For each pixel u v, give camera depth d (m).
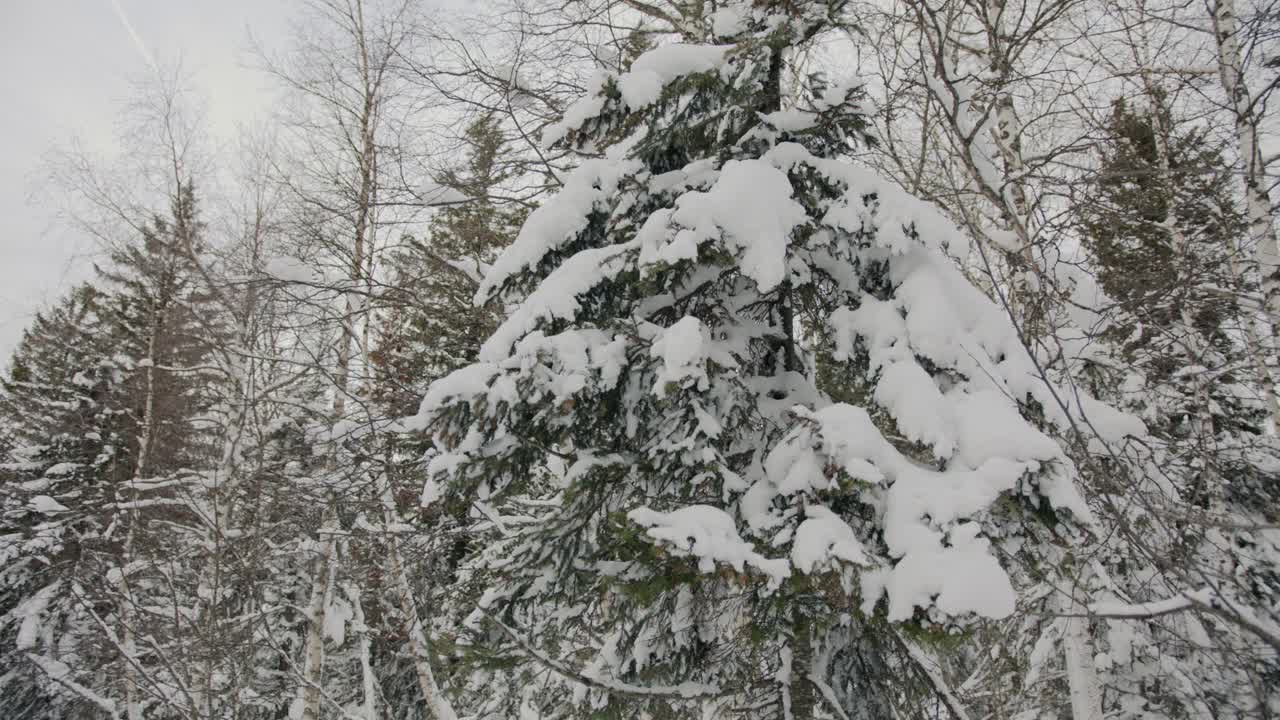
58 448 11.49
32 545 9.26
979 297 3.39
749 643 3.14
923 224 3.28
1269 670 3.48
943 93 4.76
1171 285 4.36
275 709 9.98
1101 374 4.91
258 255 8.50
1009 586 2.19
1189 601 2.46
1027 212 5.25
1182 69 5.18
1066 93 5.68
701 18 5.96
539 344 3.15
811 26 3.75
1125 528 3.13
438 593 7.46
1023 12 4.98
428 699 7.34
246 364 8.06
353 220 7.46
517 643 3.32
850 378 3.98
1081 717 4.73
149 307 10.09
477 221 7.52
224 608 7.62
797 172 3.66
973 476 2.55
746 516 3.03
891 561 2.76
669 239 3.14
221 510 7.52
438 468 3.35
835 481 2.73
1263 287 4.66
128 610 7.67
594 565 3.53
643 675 3.60
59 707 9.78
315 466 8.29
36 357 12.93
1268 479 5.16
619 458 3.48
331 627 8.71
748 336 3.87
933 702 3.64
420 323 7.87
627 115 3.74
